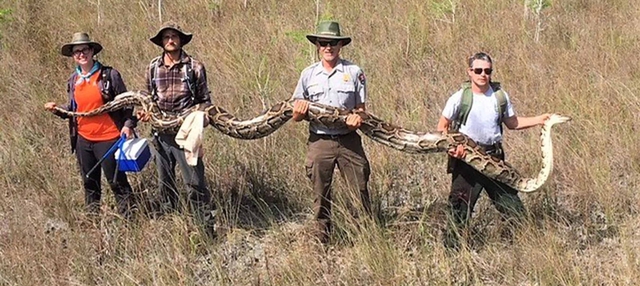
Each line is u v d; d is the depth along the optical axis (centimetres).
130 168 710
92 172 755
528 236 639
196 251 688
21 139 920
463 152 630
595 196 735
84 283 637
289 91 1028
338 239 686
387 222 708
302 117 642
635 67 1043
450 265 625
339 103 647
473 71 632
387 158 831
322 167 662
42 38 1341
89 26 1419
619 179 781
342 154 659
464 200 668
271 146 864
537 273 601
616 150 816
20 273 640
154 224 716
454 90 1028
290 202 786
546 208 711
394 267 624
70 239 695
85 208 772
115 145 724
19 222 729
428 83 1062
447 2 1352
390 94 1005
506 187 662
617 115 882
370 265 629
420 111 952
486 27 1266
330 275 635
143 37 1350
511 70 1079
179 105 702
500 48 1173
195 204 714
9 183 815
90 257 668
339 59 658
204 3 1502
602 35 1198
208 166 829
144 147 718
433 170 823
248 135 686
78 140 745
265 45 1235
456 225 668
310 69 657
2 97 1068
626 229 670
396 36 1259
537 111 918
